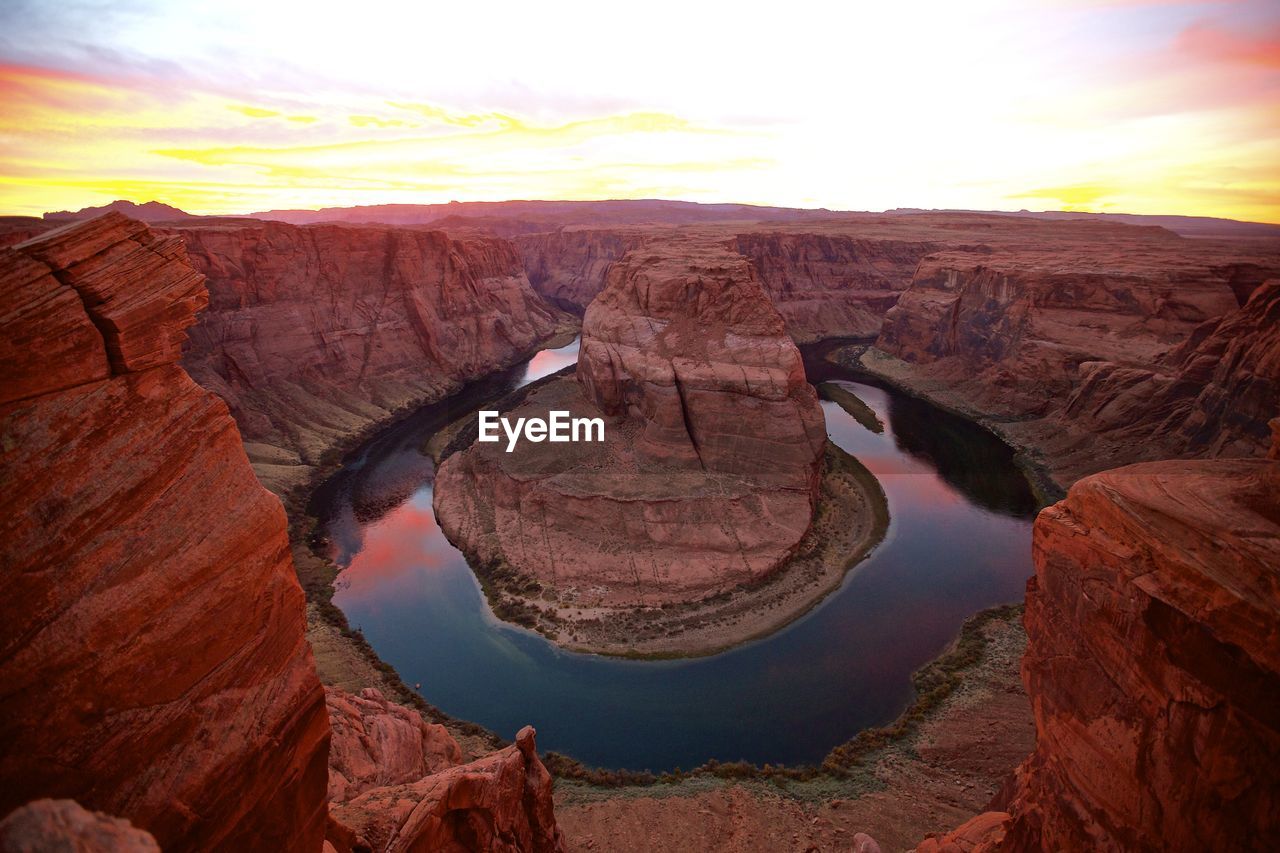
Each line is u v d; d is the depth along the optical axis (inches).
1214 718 425.4
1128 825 481.1
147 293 334.6
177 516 336.8
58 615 281.9
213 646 340.5
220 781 333.7
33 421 289.3
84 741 281.6
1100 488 521.0
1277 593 399.2
